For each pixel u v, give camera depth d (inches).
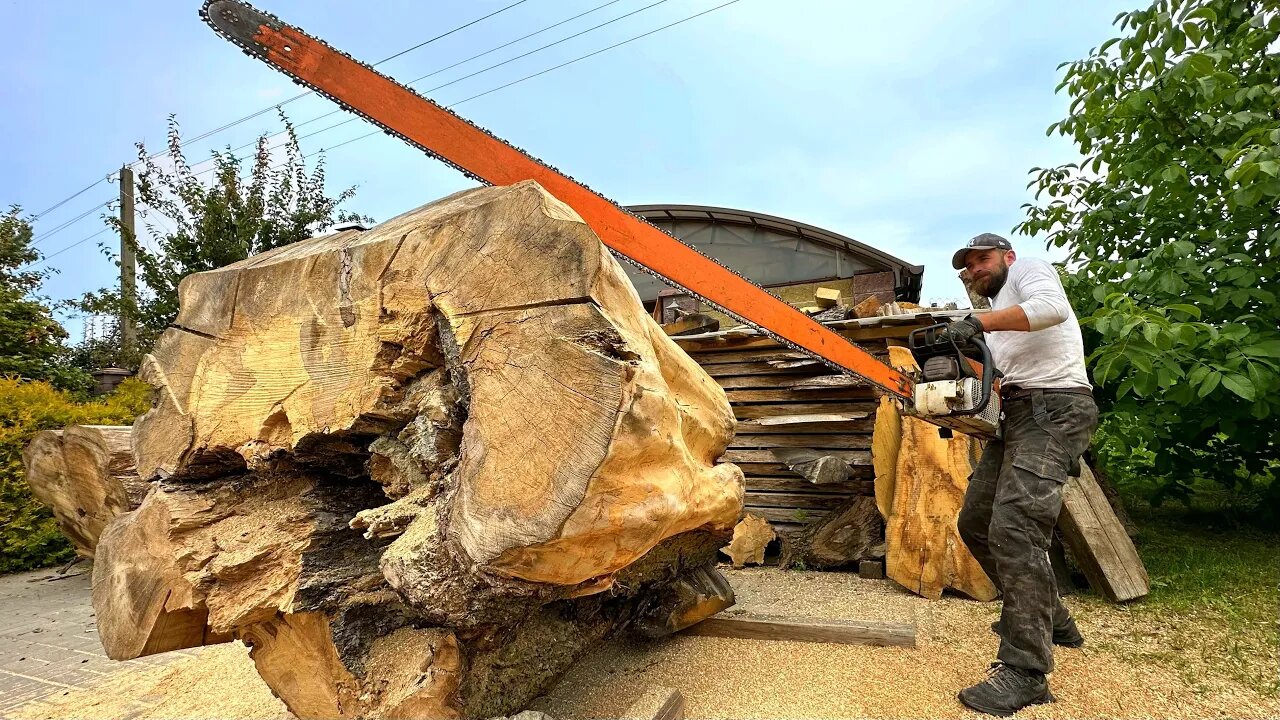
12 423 232.5
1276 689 87.4
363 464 75.2
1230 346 133.6
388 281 62.0
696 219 394.0
